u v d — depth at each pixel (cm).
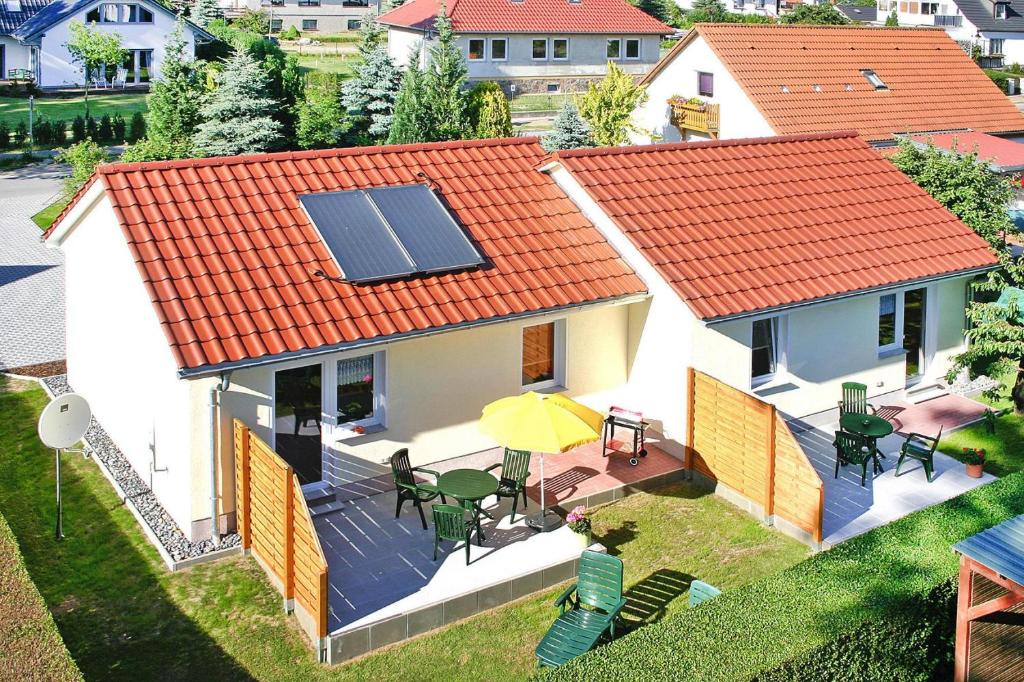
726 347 1920
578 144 4288
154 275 1616
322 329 1619
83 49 6112
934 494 1838
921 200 2375
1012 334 2117
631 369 2008
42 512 1730
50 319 2786
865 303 2141
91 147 3941
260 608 1473
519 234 1969
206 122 4244
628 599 1512
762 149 2398
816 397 2108
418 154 2109
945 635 1317
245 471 1562
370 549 1606
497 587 1504
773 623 1216
